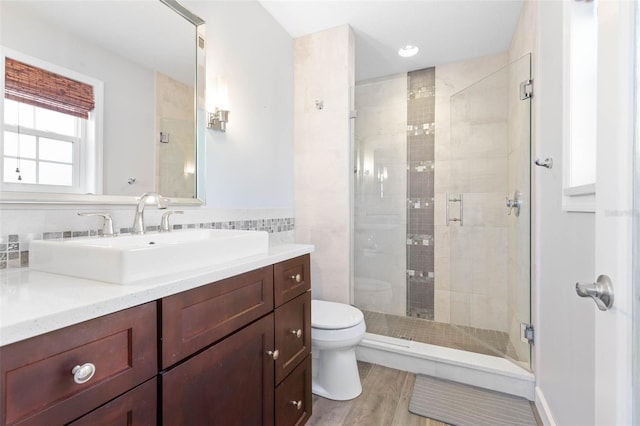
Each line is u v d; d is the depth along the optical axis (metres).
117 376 0.64
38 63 0.96
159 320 0.73
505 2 1.83
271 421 1.15
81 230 1.06
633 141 0.51
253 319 1.05
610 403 0.55
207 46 1.53
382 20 2.03
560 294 1.22
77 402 0.57
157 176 1.30
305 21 2.06
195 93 1.46
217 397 0.90
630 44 0.51
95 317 0.60
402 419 1.47
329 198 2.17
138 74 1.24
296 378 1.32
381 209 2.39
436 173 2.56
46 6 0.98
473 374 1.75
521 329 1.76
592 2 1.09
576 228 1.05
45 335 0.53
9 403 0.49
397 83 2.48
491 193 2.17
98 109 1.11
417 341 2.10
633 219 0.51
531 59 1.64
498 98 2.10
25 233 0.92
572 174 1.10
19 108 0.92
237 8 1.72
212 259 0.98
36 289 0.69
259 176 1.91
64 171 1.01
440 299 2.52
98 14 1.11
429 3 1.85
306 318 1.41
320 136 2.19
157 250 0.81
